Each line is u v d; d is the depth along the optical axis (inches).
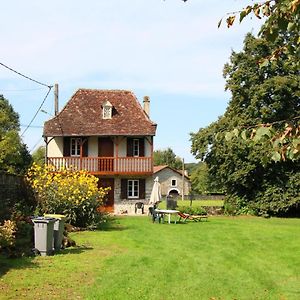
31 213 776.9
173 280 409.7
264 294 373.4
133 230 836.0
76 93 1531.7
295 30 179.8
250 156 1305.4
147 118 1485.0
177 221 1074.1
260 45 1334.9
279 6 177.9
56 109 1453.0
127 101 1533.0
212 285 396.8
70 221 810.8
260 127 173.3
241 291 380.5
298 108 1344.7
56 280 387.2
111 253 546.9
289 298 362.6
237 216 1344.7
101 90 1556.3
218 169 1418.6
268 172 1350.9
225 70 1440.7
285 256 561.0
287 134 171.9
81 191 817.5
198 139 1451.8
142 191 1440.7
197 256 547.5
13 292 343.0
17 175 800.3
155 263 489.1
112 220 1063.0
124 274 423.5
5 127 1574.8
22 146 1766.7
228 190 1430.9
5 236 490.6
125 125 1443.2
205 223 1028.5
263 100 1353.3
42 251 512.1
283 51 195.5
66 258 499.2
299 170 1346.0
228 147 1339.8
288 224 1066.1
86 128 1418.6
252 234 796.6
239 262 514.0
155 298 343.9
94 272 426.9
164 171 3376.0
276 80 1293.1
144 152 1449.3
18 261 467.2
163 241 681.6
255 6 185.5
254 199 1379.2
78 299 330.0
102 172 1403.8
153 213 1040.2
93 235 735.1
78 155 1438.2
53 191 802.8
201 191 2952.8
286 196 1330.0
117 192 1432.1
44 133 1396.4
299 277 442.0
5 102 1984.5
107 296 340.5
